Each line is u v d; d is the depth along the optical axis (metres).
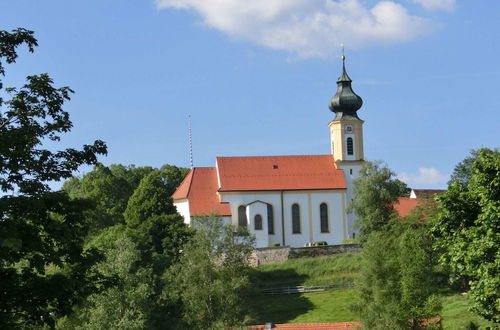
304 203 129.25
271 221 128.12
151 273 86.12
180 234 110.75
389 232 99.12
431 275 70.00
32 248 31.77
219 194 127.38
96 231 131.50
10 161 32.25
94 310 71.56
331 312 97.69
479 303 39.75
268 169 132.38
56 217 34.81
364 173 119.19
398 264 68.44
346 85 136.75
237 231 94.94
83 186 149.50
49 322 33.25
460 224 43.47
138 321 70.31
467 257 39.38
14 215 31.23
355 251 119.88
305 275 113.81
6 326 31.41
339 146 133.62
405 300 66.44
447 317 79.50
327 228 129.12
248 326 77.88
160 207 119.38
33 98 33.88
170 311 85.06
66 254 34.47
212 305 80.00
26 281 33.00
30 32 34.25
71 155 34.88
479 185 42.03
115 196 145.50
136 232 104.12
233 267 87.12
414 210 105.88
